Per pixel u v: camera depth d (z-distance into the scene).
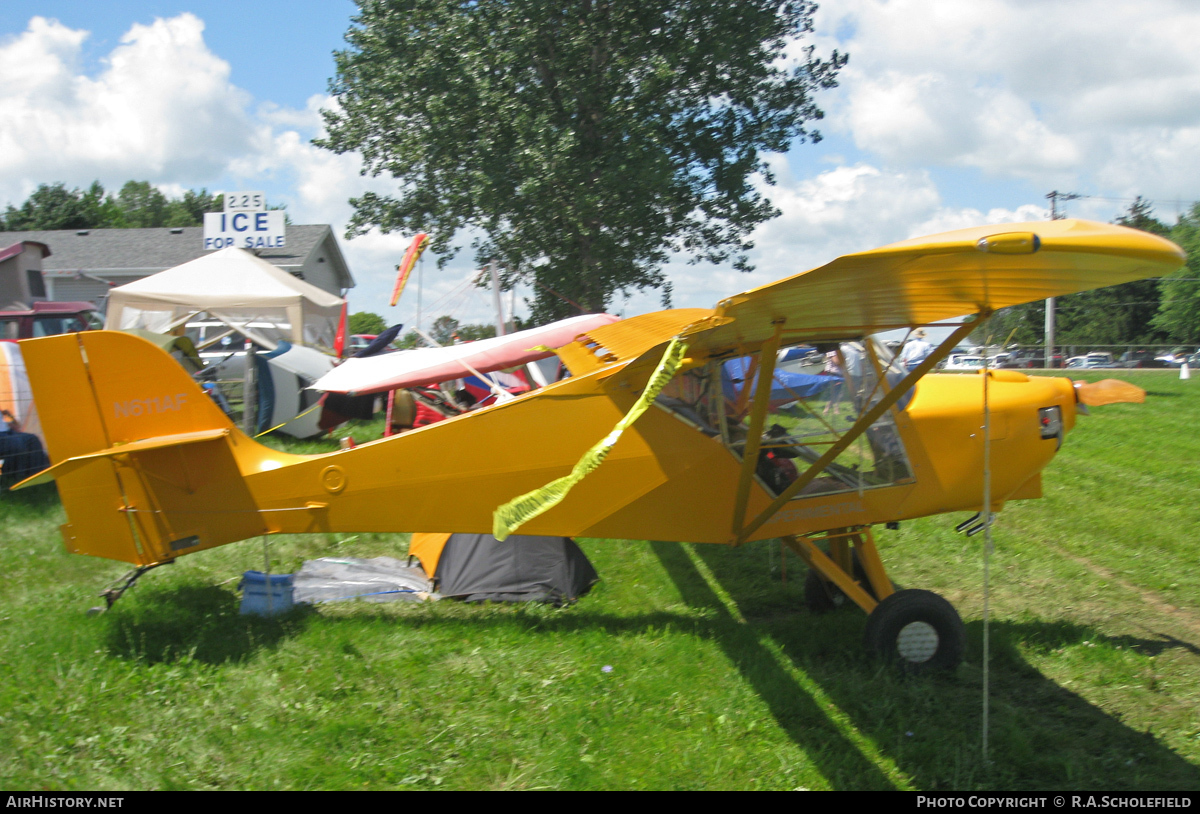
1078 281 3.15
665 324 5.87
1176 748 3.59
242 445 4.79
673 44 17.72
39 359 4.54
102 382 4.60
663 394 4.66
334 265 34.88
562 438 4.69
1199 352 41.00
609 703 3.88
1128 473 9.84
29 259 21.02
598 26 17.34
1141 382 26.36
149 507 4.68
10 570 5.65
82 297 28.48
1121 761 3.47
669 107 18.14
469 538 5.63
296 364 12.09
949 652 4.28
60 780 3.13
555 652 4.49
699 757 3.40
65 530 4.67
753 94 19.05
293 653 4.34
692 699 3.94
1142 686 4.18
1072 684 4.23
